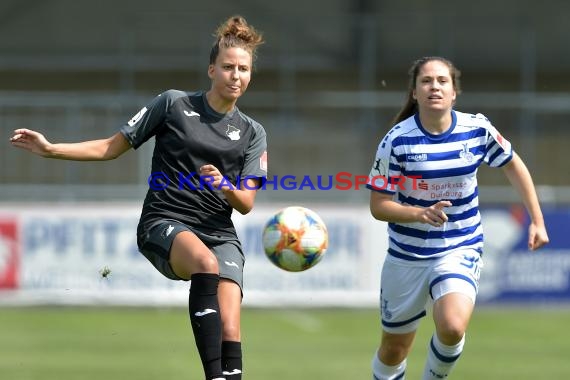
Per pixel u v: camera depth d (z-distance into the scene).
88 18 76.06
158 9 76.62
